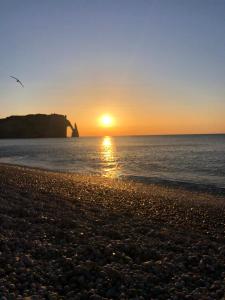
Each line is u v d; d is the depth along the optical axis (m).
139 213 14.62
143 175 35.38
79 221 12.05
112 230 10.98
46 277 7.35
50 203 15.20
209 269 8.09
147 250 9.16
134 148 99.75
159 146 111.44
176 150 83.50
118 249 9.16
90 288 7.00
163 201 18.42
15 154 74.56
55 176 29.27
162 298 6.62
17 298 6.19
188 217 14.45
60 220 11.90
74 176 31.58
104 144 143.75
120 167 44.56
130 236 10.49
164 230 11.58
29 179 24.47
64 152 81.69
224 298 6.50
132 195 20.19
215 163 46.69
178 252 9.28
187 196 21.42
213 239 11.05
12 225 10.86
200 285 7.29
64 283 7.20
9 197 15.69
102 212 14.09
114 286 7.08
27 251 8.70
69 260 8.13
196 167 42.31
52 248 8.96
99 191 20.95
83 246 9.20
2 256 8.16
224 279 7.58
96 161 54.72
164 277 7.57
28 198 16.11
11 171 30.36
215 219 14.30
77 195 18.31
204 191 24.33
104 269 7.70
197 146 104.38
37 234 10.12
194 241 10.44
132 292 6.80
